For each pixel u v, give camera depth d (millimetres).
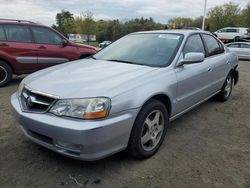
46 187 2803
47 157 3346
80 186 2830
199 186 2879
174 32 4469
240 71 12062
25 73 7391
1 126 4254
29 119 2918
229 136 4152
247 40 29766
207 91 4848
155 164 3268
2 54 6844
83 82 3092
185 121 4750
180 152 3584
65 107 2781
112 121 2797
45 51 7500
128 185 2865
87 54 8320
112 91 2889
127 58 4062
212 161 3379
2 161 3242
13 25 7074
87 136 2662
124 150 3248
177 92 3797
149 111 3230
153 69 3592
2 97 5961
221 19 54938
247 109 5531
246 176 3080
